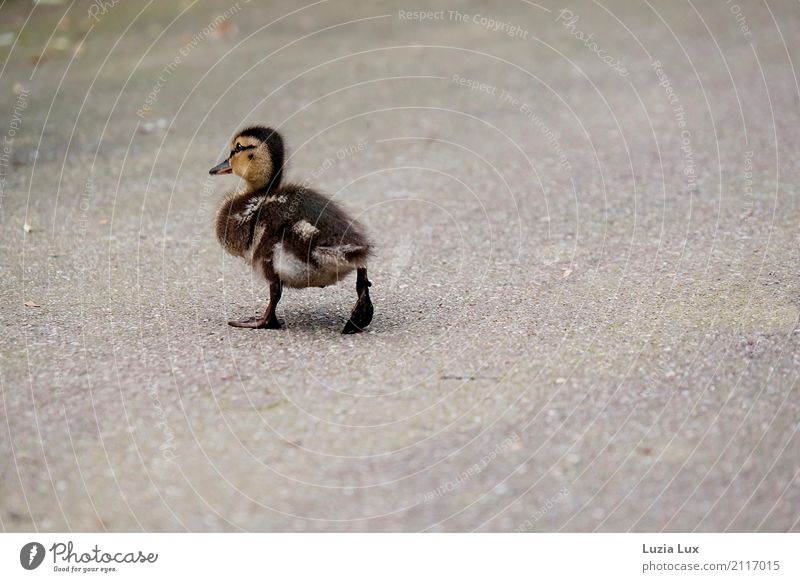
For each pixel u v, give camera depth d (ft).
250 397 26.99
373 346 30.30
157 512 22.25
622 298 33.99
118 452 24.39
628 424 25.26
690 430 24.93
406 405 26.48
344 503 22.45
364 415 25.95
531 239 41.24
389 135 57.00
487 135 56.90
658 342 29.91
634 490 22.70
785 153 51.55
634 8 87.97
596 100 63.00
